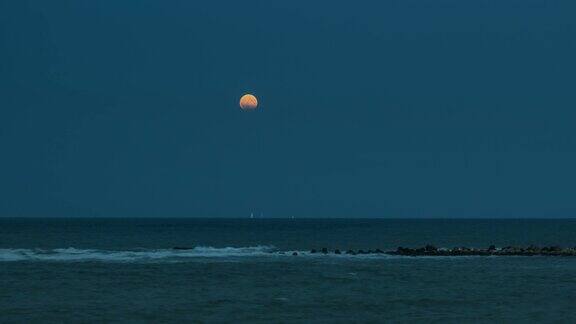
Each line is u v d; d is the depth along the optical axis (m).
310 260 105.12
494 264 100.12
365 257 111.88
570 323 54.81
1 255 108.25
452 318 56.78
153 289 72.00
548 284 76.81
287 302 64.06
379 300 65.38
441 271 89.75
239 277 82.12
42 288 72.19
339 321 55.53
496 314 58.53
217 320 55.72
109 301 64.38
